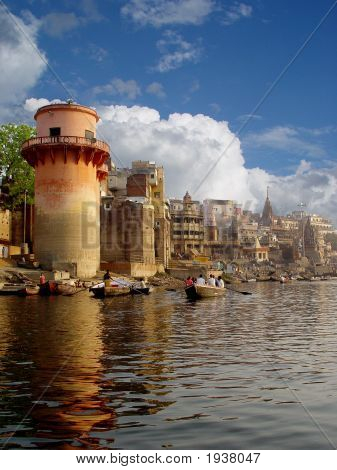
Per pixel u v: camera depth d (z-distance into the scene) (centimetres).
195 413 800
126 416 783
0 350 1342
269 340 1598
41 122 4675
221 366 1159
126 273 5328
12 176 5062
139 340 1545
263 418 777
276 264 14275
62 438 696
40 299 3150
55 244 4528
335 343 1538
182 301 3334
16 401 862
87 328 1805
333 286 7888
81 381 1002
